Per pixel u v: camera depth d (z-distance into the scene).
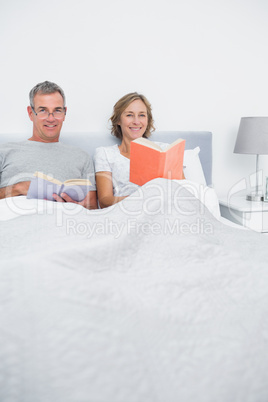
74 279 0.67
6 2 1.91
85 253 0.80
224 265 0.84
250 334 0.61
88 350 0.53
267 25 2.37
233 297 0.73
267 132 2.03
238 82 2.37
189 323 0.64
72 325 0.56
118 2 2.06
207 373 0.52
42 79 2.02
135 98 1.92
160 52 2.18
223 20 2.27
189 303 0.70
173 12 2.17
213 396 0.49
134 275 0.82
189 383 0.51
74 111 2.09
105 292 0.67
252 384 0.52
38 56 1.99
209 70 2.29
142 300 0.69
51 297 0.61
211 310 0.68
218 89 2.33
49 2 1.96
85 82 2.08
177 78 2.24
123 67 2.13
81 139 2.00
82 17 2.02
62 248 0.80
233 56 2.33
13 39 1.95
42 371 0.50
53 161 1.70
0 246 0.93
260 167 2.48
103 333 0.56
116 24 2.08
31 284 0.63
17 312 0.58
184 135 2.17
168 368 0.53
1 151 1.69
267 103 2.46
